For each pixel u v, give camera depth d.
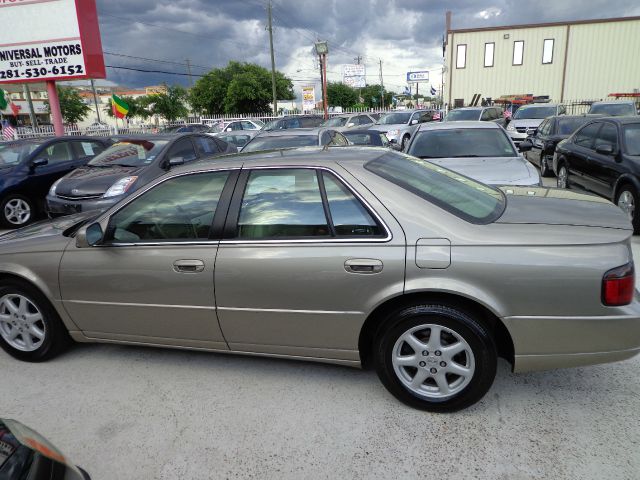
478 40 35.31
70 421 2.99
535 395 3.05
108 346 3.95
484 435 2.71
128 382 3.40
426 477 2.43
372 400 3.07
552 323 2.62
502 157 6.81
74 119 56.56
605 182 7.29
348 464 2.54
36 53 12.38
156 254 3.17
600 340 2.62
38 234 3.72
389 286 2.76
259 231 3.02
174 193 3.23
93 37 12.43
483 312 2.78
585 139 8.39
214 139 9.74
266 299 2.99
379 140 12.12
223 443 2.74
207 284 3.08
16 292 3.60
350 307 2.86
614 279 2.54
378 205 2.83
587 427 2.74
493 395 3.07
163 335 3.34
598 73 33.59
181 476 2.52
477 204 3.04
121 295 3.30
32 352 3.69
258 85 47.12
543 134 12.55
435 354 2.82
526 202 3.23
